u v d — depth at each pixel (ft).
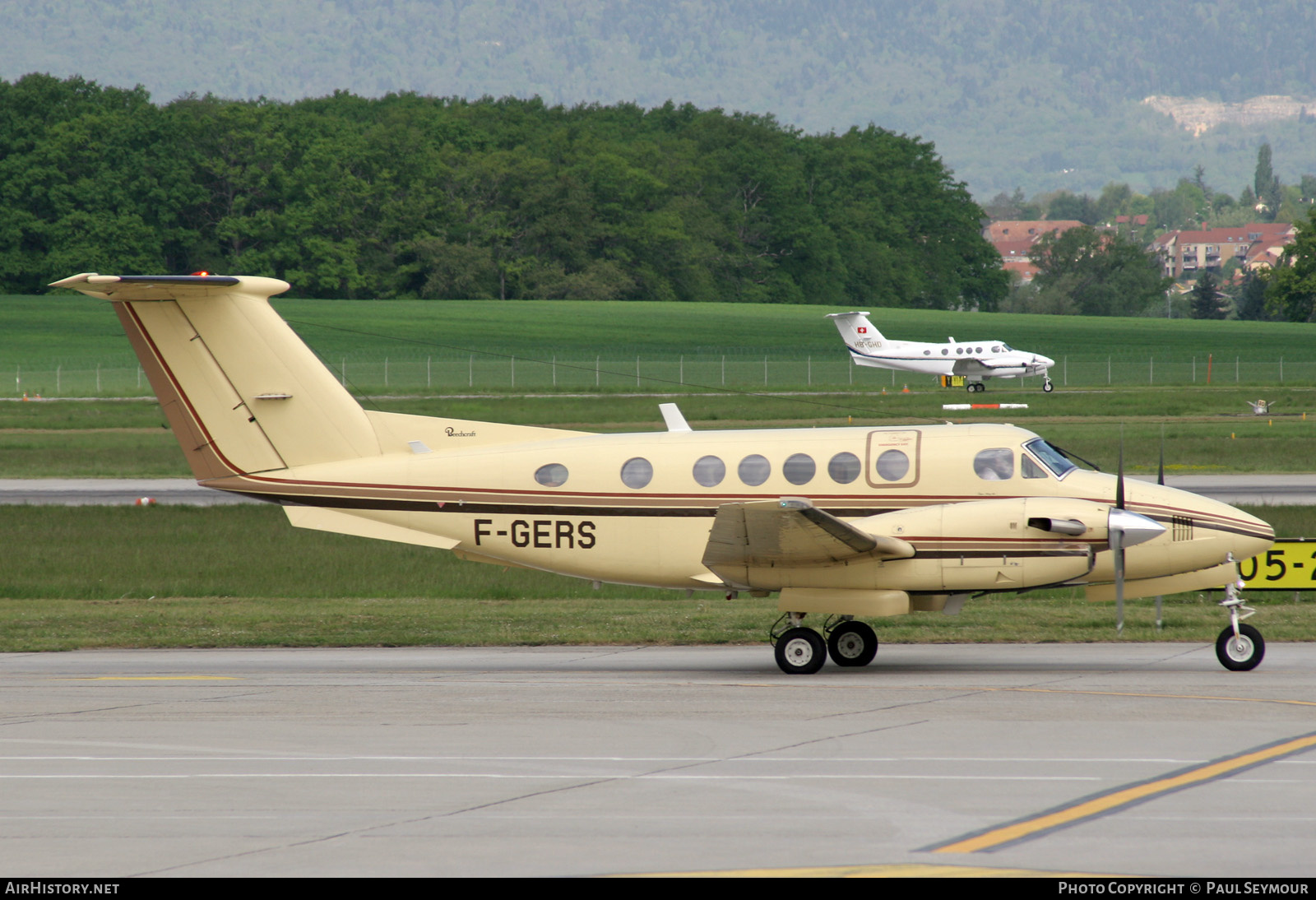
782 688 167.84
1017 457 185.78
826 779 116.67
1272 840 97.50
